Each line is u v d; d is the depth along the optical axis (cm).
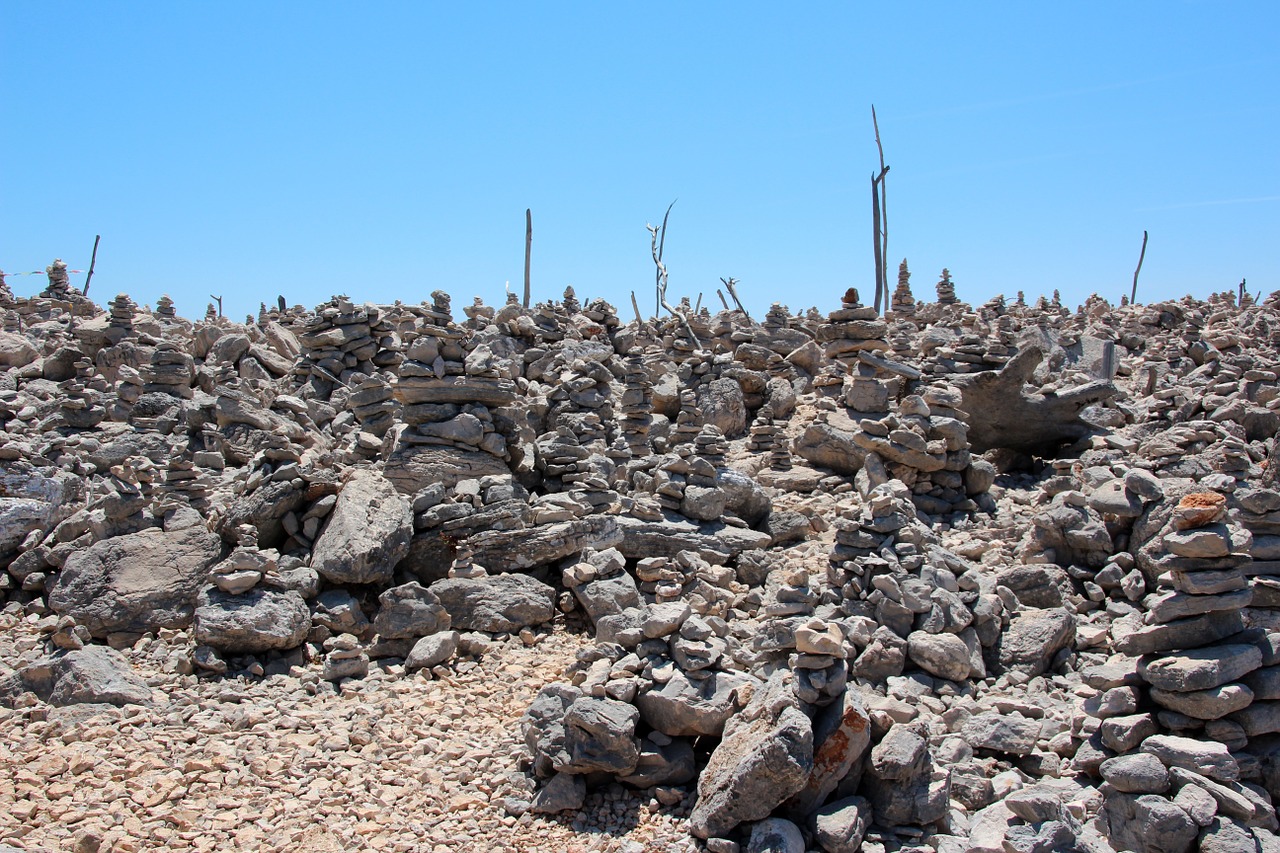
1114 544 1425
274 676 1266
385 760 1061
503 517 1541
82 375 2745
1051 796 833
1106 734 950
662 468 1750
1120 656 1170
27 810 924
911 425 1834
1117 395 2234
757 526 1767
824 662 933
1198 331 2836
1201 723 927
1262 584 1090
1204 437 1838
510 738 1113
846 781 923
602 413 2316
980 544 1575
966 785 963
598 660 1119
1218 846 805
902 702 1012
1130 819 858
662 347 3234
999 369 2209
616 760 973
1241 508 1141
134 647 1320
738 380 2486
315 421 2353
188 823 927
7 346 2905
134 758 1032
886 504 1269
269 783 1009
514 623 1411
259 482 1508
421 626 1341
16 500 1561
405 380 1720
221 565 1327
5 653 1302
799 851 853
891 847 880
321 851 893
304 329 2642
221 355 2697
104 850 876
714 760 948
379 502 1497
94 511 1528
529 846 920
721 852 873
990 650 1233
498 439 1717
